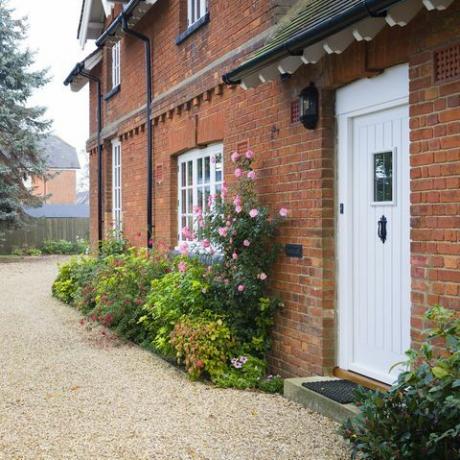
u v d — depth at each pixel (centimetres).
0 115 2428
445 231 425
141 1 980
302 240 600
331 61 553
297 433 451
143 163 1116
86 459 411
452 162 420
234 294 642
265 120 665
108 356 727
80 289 1114
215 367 612
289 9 649
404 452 335
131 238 1192
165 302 704
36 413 510
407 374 356
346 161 559
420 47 446
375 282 529
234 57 728
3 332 893
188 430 462
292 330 618
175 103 927
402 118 498
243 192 664
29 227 2781
